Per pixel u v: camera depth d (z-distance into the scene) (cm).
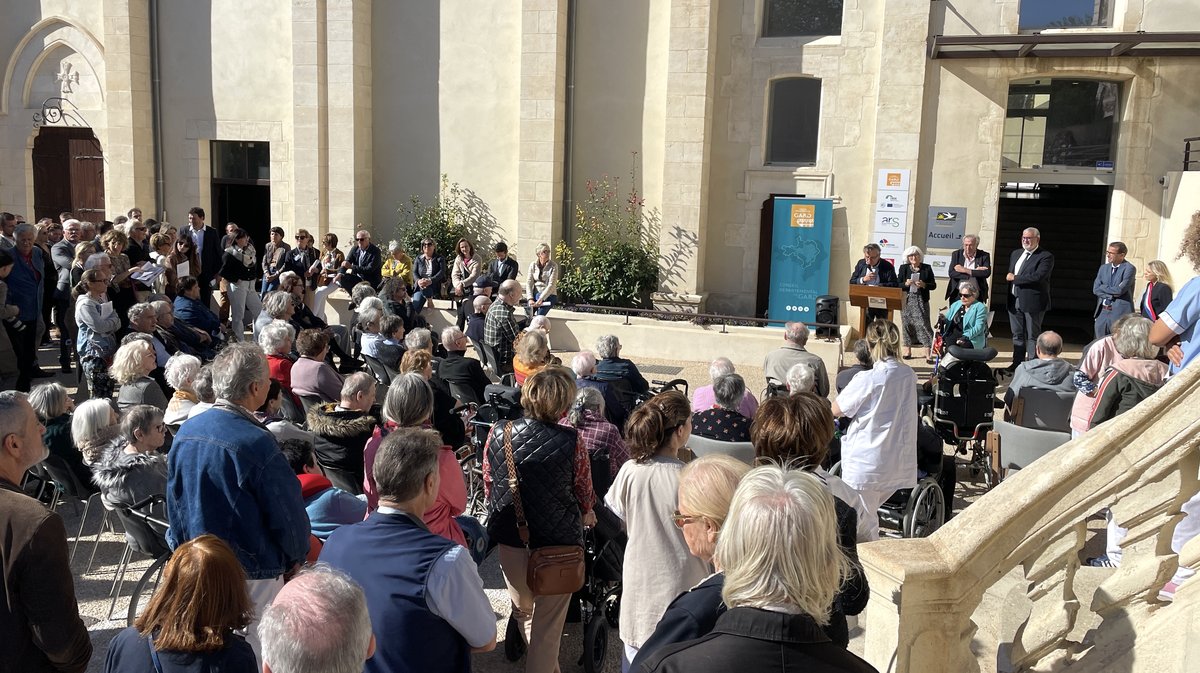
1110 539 450
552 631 407
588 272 1476
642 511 353
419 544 286
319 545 409
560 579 390
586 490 404
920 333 1210
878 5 1361
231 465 330
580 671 459
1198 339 376
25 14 1727
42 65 1742
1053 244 1780
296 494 343
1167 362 667
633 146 1510
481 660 465
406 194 1631
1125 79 1288
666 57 1474
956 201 1343
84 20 1703
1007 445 623
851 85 1390
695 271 1457
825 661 190
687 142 1432
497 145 1573
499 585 551
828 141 1412
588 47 1509
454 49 1573
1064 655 311
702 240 1472
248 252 1259
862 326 1184
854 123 1396
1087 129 1345
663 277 1475
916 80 1323
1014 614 388
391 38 1600
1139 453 286
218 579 232
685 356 1221
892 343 529
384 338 777
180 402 551
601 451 463
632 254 1470
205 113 1689
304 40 1573
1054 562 308
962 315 1017
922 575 292
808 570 193
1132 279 1030
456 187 1600
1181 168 1273
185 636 228
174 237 1140
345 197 1589
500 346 913
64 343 1017
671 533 349
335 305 1322
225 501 329
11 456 305
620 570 453
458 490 396
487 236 1594
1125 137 1287
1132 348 527
